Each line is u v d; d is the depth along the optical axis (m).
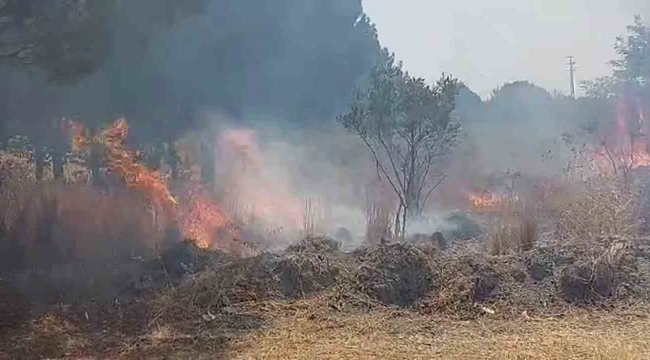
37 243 7.89
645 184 11.10
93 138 11.99
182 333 6.22
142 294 7.06
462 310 6.88
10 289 6.92
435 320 6.65
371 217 9.80
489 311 6.85
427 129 10.30
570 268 7.41
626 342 5.91
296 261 7.48
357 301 6.99
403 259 7.45
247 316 6.61
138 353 5.76
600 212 8.81
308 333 6.18
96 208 8.38
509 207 9.48
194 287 7.00
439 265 7.60
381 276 7.27
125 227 8.36
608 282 7.29
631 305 7.05
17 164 10.95
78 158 13.38
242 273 7.36
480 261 7.66
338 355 5.57
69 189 8.70
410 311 6.91
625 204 9.03
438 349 5.73
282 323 6.45
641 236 8.92
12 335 6.13
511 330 6.34
